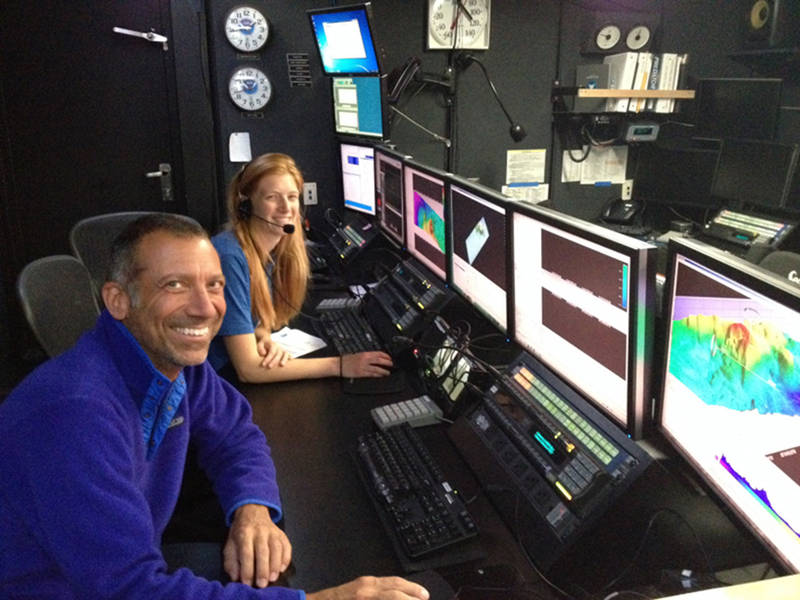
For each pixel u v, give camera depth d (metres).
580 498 1.20
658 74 3.68
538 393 1.48
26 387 1.06
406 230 2.49
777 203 3.53
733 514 1.03
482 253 1.79
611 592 1.15
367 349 2.12
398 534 1.27
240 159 3.43
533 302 1.52
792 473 0.88
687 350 1.08
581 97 3.55
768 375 0.90
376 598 1.05
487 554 1.23
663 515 1.17
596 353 1.29
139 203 3.82
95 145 3.66
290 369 1.94
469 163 3.67
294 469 1.51
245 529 1.25
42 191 3.62
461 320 2.01
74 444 0.99
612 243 1.15
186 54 4.23
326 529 1.31
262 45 3.27
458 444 1.55
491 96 3.61
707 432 1.06
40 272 1.80
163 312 1.11
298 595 1.06
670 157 3.95
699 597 0.58
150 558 1.03
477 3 3.39
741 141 3.65
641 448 1.19
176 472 1.28
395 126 3.49
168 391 1.21
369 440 1.56
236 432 1.48
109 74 3.59
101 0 3.49
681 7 3.81
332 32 3.07
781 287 0.85
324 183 3.55
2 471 1.00
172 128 3.76
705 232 3.79
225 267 1.96
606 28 3.64
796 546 0.90
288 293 2.30
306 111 3.44
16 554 1.04
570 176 3.92
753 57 3.82
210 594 1.04
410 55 3.40
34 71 3.48
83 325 1.92
